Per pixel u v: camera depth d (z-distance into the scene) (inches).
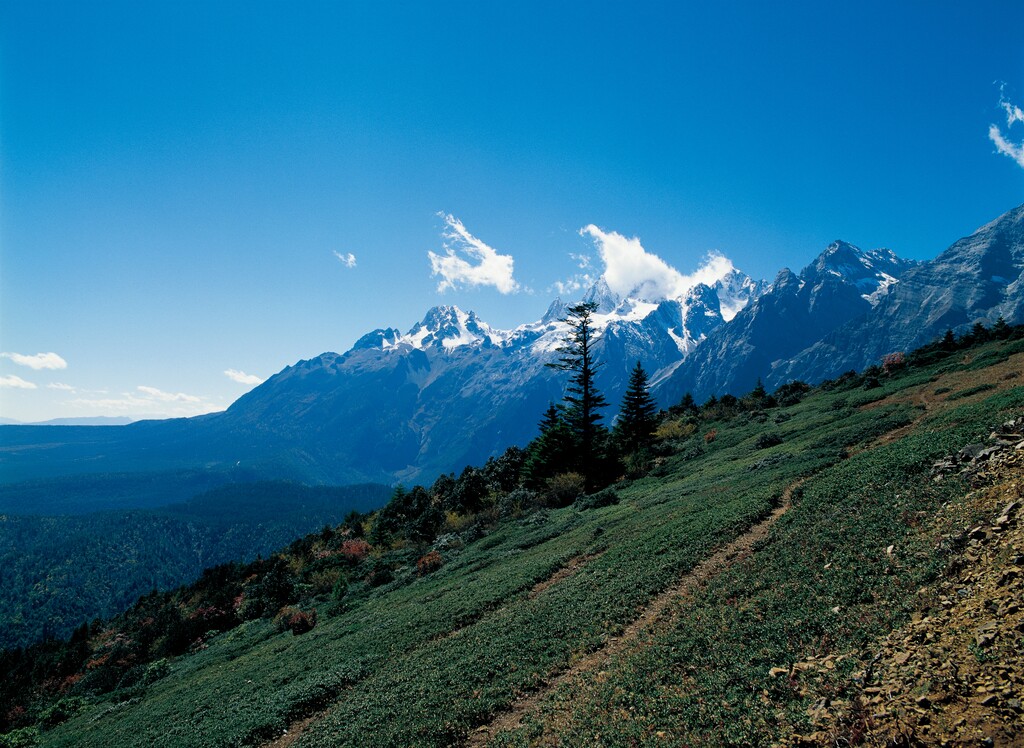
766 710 412.2
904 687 369.4
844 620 490.0
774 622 537.0
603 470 2319.1
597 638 695.7
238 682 1063.0
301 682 909.8
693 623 614.2
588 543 1214.3
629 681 544.1
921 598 468.8
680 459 2092.8
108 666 1681.8
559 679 641.6
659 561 861.8
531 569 1130.0
